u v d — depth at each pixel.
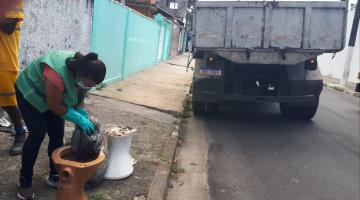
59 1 6.87
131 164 4.36
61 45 7.18
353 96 14.45
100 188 3.93
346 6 7.02
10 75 4.22
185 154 5.72
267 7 7.09
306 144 6.59
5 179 3.75
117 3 9.94
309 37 7.16
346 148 6.51
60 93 3.01
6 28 4.14
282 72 7.67
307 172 5.25
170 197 4.24
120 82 10.80
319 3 7.04
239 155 5.82
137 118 6.97
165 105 8.54
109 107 7.43
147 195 3.95
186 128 7.23
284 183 4.82
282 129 7.55
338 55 22.98
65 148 3.37
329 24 7.12
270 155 5.89
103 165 3.89
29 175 3.39
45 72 3.03
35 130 3.30
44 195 3.57
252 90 7.82
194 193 4.39
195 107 8.14
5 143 4.58
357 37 20.45
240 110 9.13
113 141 4.09
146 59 15.67
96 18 8.68
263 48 7.25
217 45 7.27
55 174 3.69
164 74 14.95
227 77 7.71
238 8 7.13
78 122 3.20
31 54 6.17
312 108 8.14
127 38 11.40
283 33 7.18
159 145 5.57
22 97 3.27
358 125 8.48
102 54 9.34
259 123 7.96
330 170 5.38
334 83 18.91
